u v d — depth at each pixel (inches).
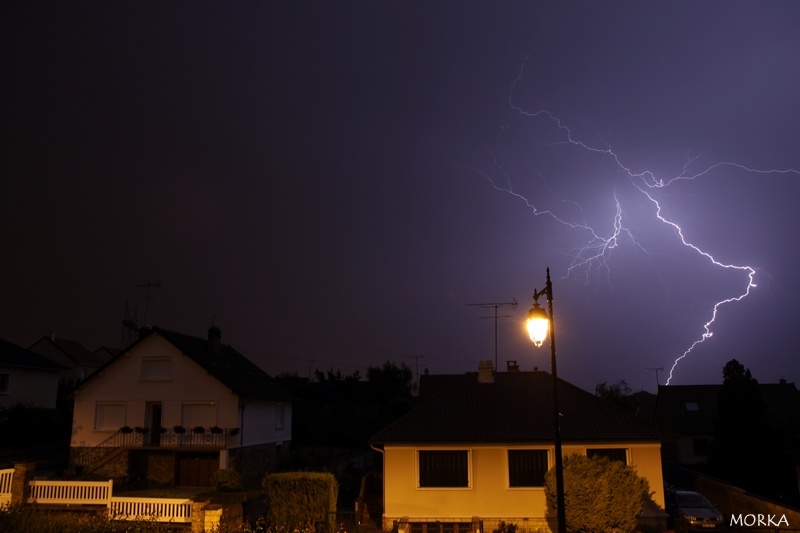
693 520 839.1
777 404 1582.2
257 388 1320.1
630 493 706.8
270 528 689.0
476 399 915.4
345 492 1044.5
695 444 1563.7
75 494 753.6
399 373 2258.9
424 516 813.9
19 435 1321.4
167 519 724.7
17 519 528.7
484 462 825.5
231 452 1176.8
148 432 1212.5
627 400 1820.9
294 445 1617.9
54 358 2281.0
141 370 1238.3
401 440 826.8
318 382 2285.9
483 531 794.8
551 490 725.9
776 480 1074.1
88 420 1227.9
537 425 847.1
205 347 1346.0
